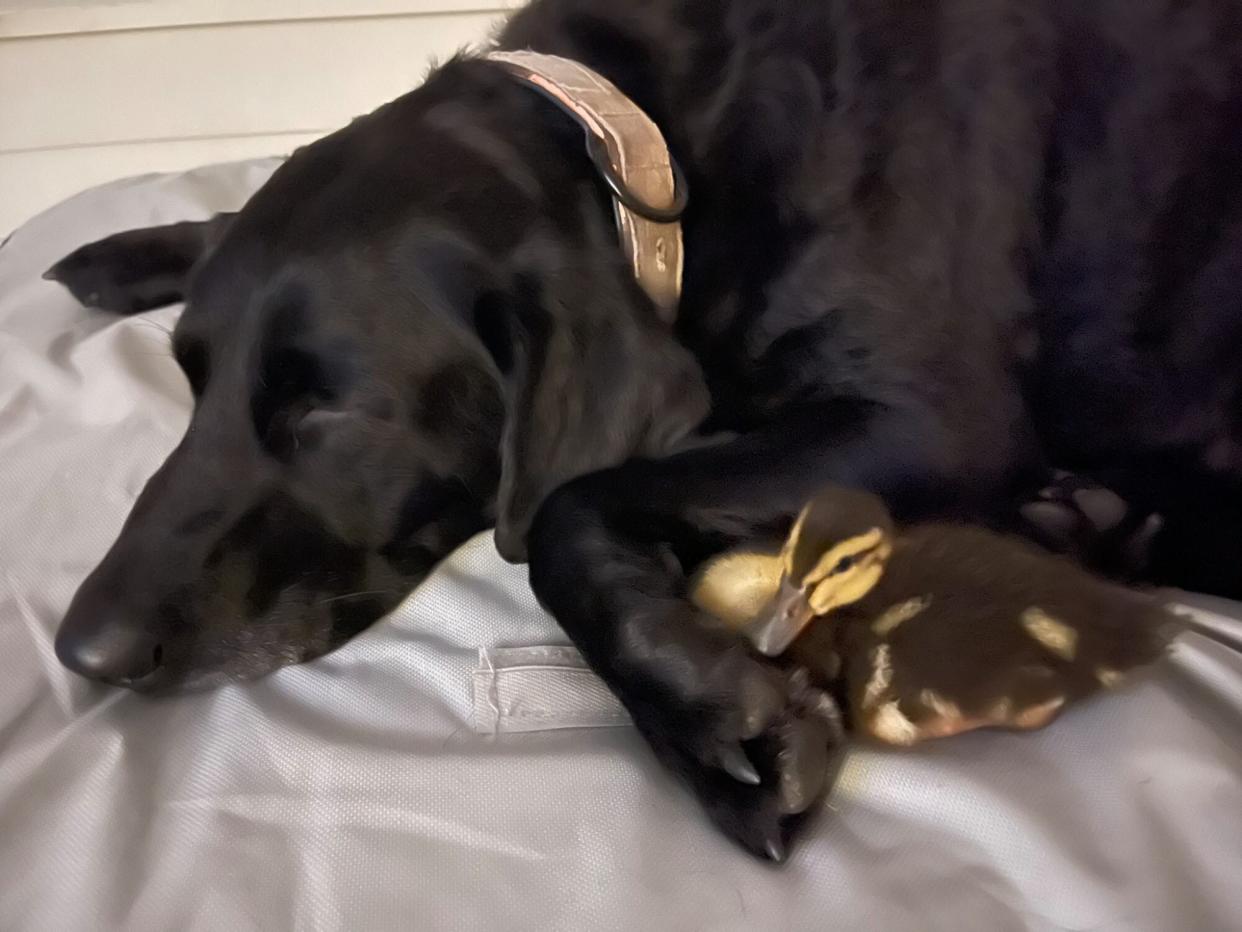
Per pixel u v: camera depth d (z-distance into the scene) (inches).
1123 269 17.3
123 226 26.1
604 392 15.0
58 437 19.1
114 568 14.4
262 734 13.7
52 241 26.0
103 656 13.6
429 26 32.4
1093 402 18.0
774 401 16.6
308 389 14.8
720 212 16.3
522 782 13.1
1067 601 13.7
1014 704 13.0
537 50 17.4
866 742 13.4
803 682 13.1
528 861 12.4
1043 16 16.9
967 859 12.3
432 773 13.2
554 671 14.5
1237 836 12.2
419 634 15.4
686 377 15.4
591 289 15.0
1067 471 18.6
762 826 12.4
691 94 16.6
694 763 12.8
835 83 16.3
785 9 16.7
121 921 11.8
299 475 15.0
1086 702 13.7
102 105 32.6
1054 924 11.7
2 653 15.0
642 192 15.5
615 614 13.5
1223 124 17.0
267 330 14.6
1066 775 13.0
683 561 14.8
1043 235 17.1
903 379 15.7
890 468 15.3
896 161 16.1
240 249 15.0
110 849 12.4
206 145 33.7
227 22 31.7
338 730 13.9
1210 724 13.5
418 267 14.8
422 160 15.3
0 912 12.0
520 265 14.9
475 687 14.3
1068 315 17.6
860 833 12.7
